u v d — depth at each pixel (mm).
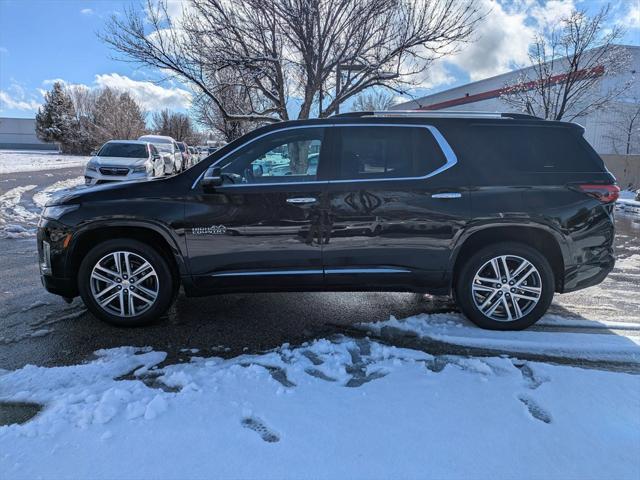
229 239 3916
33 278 5719
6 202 13086
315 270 3984
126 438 2436
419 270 3994
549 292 4008
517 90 20312
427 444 2418
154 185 3977
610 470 2250
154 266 3992
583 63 18594
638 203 14227
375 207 3900
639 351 3688
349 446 2395
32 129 79250
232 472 2203
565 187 3951
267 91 11000
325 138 4020
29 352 3643
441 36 9703
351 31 9672
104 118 51438
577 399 2871
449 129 4035
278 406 2754
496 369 3281
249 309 4645
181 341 3852
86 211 3887
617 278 6008
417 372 3215
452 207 3902
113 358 3475
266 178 4000
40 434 2459
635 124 23172
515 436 2494
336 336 3959
